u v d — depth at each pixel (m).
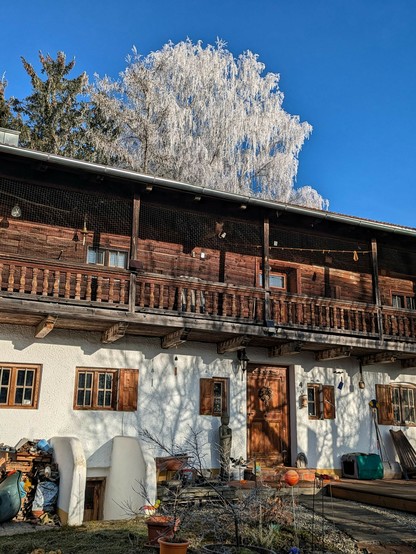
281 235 14.02
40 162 10.24
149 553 6.98
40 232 11.92
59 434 10.92
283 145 26.11
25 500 9.38
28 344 11.05
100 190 11.19
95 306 10.32
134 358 11.94
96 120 27.08
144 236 12.95
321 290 14.75
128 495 10.27
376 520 8.98
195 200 11.81
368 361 14.15
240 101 25.86
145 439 11.56
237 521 6.98
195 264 13.36
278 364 13.64
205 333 11.62
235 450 12.41
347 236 13.52
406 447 14.07
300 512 9.38
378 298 13.13
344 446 13.73
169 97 23.84
